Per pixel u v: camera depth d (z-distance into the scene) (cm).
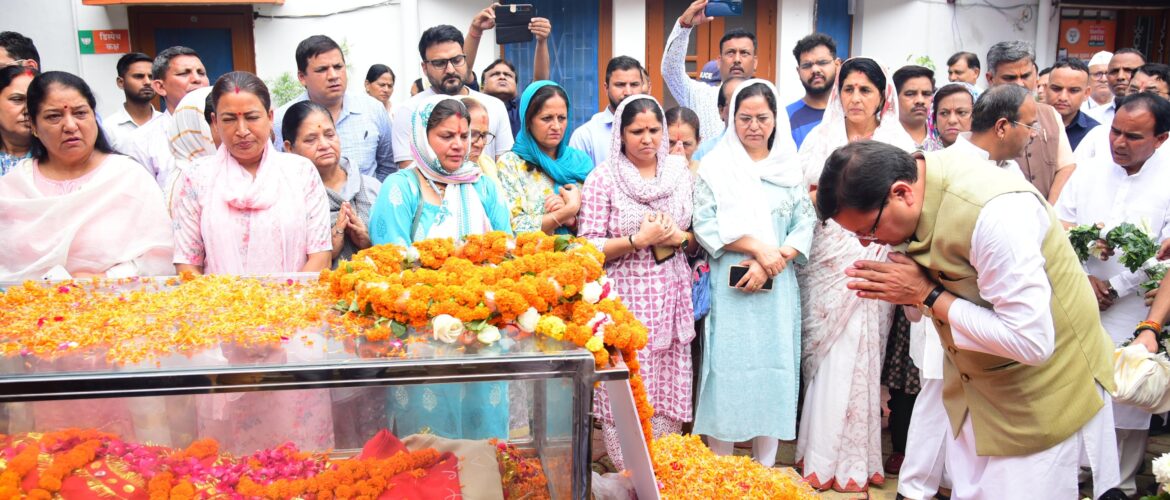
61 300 195
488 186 291
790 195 326
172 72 400
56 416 169
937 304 210
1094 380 217
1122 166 315
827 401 323
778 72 715
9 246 254
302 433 189
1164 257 298
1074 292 211
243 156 265
